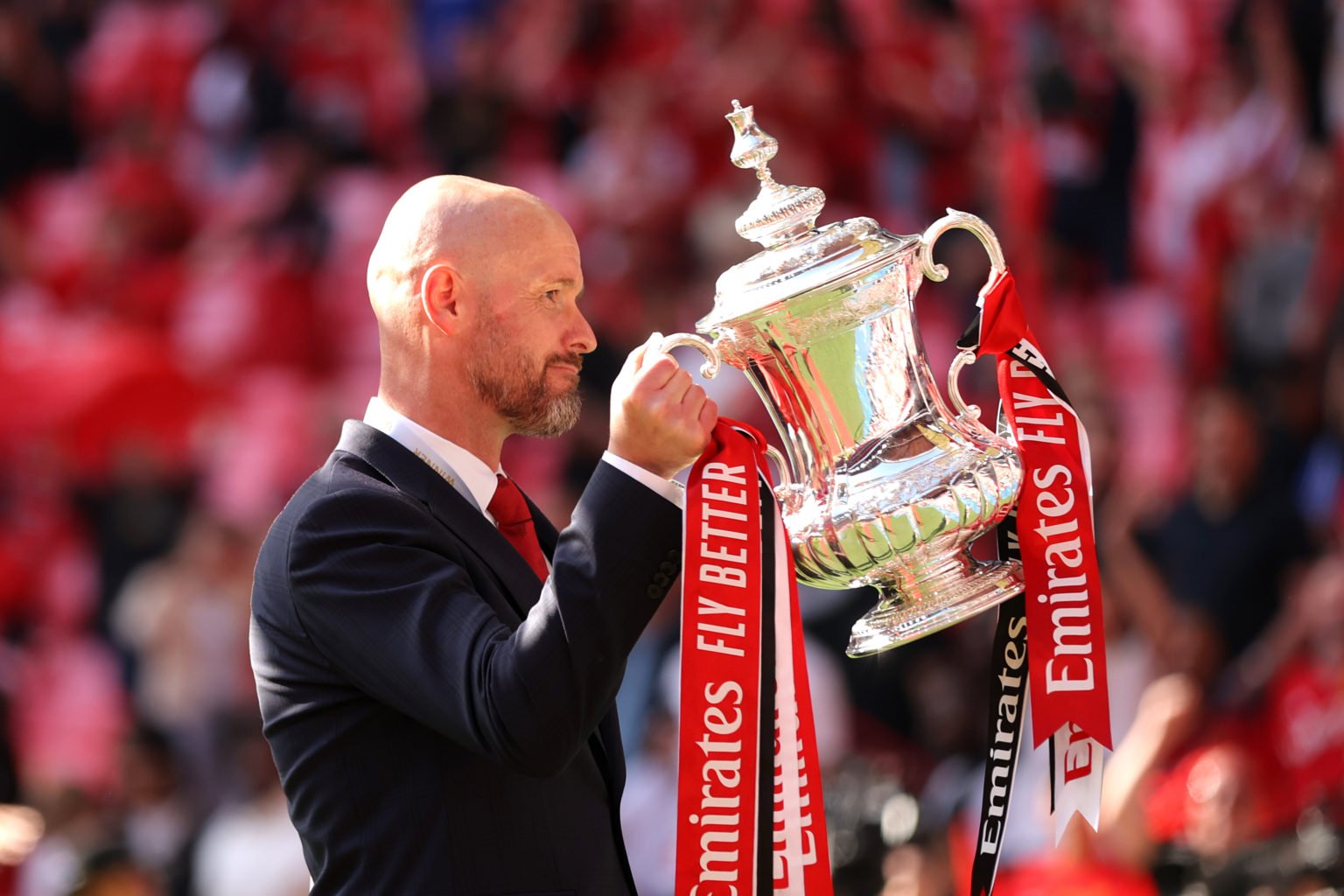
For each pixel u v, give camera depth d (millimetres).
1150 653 21531
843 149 31266
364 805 7285
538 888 7227
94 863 17391
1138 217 29906
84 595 28312
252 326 30609
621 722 22266
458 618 7074
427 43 35062
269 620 7473
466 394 7746
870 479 7566
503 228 7676
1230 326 27844
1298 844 13000
